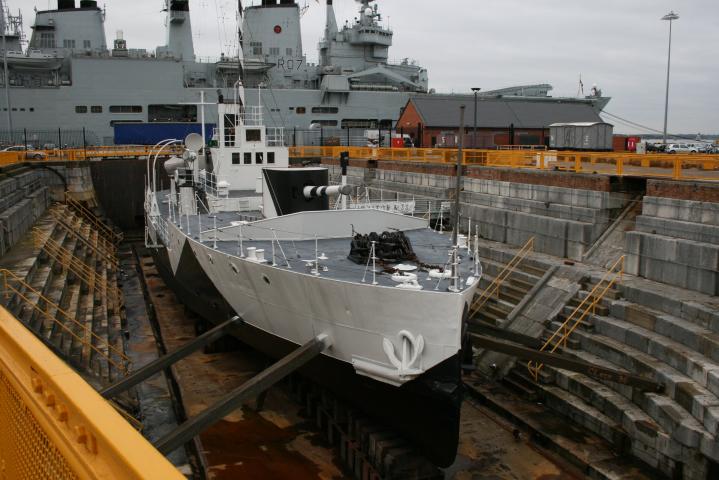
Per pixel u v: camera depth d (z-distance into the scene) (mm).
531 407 13773
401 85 56562
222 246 13930
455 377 9562
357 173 36938
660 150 43438
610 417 12266
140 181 39562
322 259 12336
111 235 34344
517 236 21562
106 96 45188
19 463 3393
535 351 12211
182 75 46750
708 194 15227
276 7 49531
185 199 20422
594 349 14266
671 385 11609
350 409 11695
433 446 10133
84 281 18734
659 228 16094
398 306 9633
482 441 12578
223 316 15352
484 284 19984
